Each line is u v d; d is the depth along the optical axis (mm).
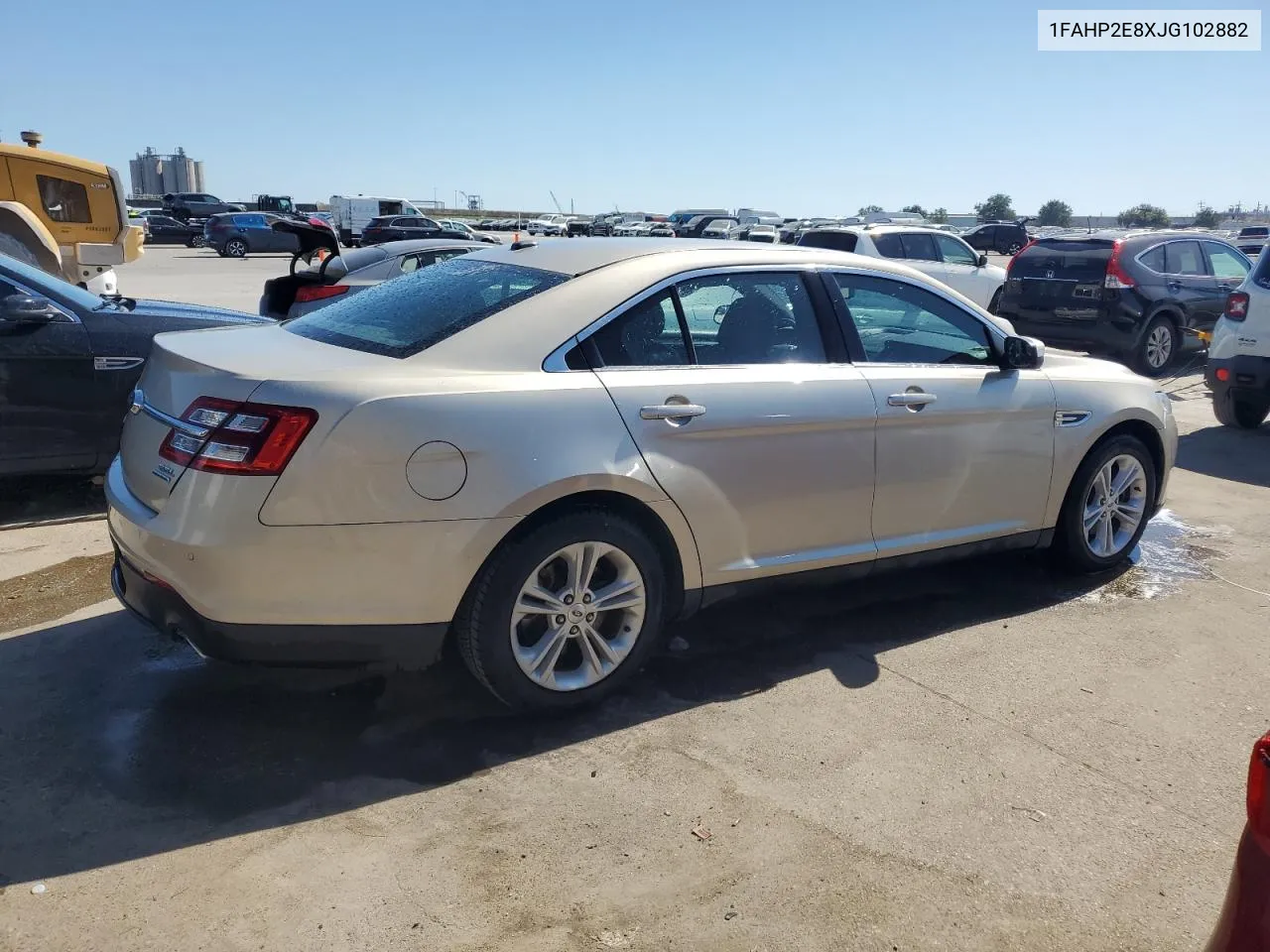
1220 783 3205
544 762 3197
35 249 12656
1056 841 2879
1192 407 9688
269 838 2773
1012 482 4445
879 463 3980
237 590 2934
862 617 4441
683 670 3867
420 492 3023
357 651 3102
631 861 2729
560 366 3334
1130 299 11070
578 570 3361
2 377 5289
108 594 4395
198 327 5883
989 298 14109
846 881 2678
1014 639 4250
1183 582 4980
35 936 2377
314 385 2984
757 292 3855
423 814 2904
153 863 2654
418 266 9891
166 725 3336
